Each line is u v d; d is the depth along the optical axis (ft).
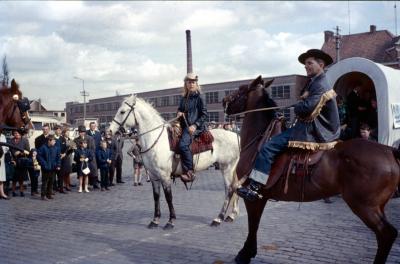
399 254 19.04
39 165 38.55
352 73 36.65
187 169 25.40
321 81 16.19
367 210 14.84
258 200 17.56
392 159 15.01
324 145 16.03
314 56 16.52
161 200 35.73
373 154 14.94
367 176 14.71
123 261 18.81
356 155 15.08
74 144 42.98
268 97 18.78
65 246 21.58
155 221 25.57
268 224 25.20
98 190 43.70
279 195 16.93
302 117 16.17
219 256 19.30
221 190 40.93
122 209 32.09
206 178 52.16
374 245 20.53
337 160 15.52
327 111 16.20
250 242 17.88
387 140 32.94
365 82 37.63
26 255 20.10
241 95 18.98
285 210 29.43
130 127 26.07
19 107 23.65
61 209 32.73
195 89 26.11
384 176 14.65
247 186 17.28
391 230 14.73
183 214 29.27
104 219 28.40
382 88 32.89
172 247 20.95
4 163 38.11
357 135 34.99
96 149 45.32
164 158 25.16
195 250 20.34
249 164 17.99
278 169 16.61
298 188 16.25
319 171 15.78
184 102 26.17
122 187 45.73
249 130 18.72
